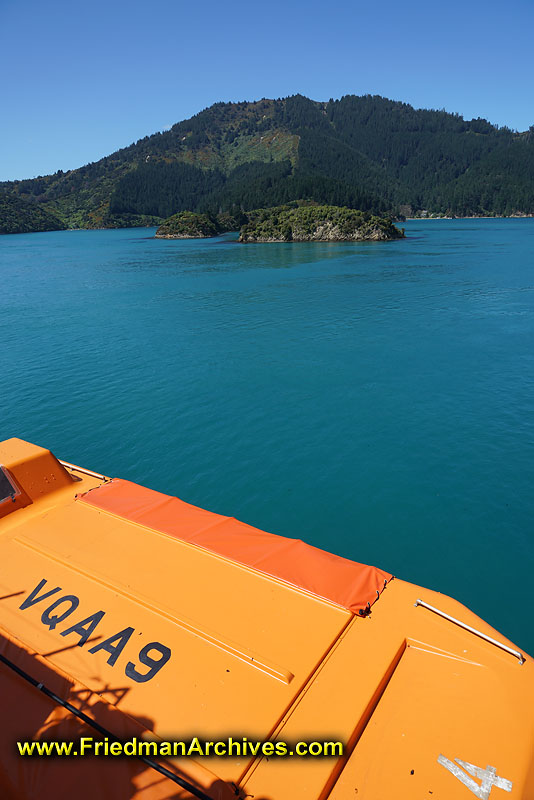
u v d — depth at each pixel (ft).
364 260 316.81
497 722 20.75
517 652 23.57
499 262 288.51
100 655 23.93
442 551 51.24
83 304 193.36
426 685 22.39
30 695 22.38
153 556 31.01
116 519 35.35
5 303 199.52
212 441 75.72
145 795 18.37
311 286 219.20
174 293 213.46
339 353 117.70
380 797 18.19
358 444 73.41
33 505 37.19
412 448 71.92
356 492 61.62
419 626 25.25
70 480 40.75
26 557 31.55
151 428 80.64
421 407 85.81
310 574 28.81
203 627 25.08
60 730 20.77
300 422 81.30
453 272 250.37
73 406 90.48
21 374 109.09
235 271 283.59
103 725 20.65
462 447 71.82
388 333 134.72
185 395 94.12
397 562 49.88
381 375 101.81
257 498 61.05
